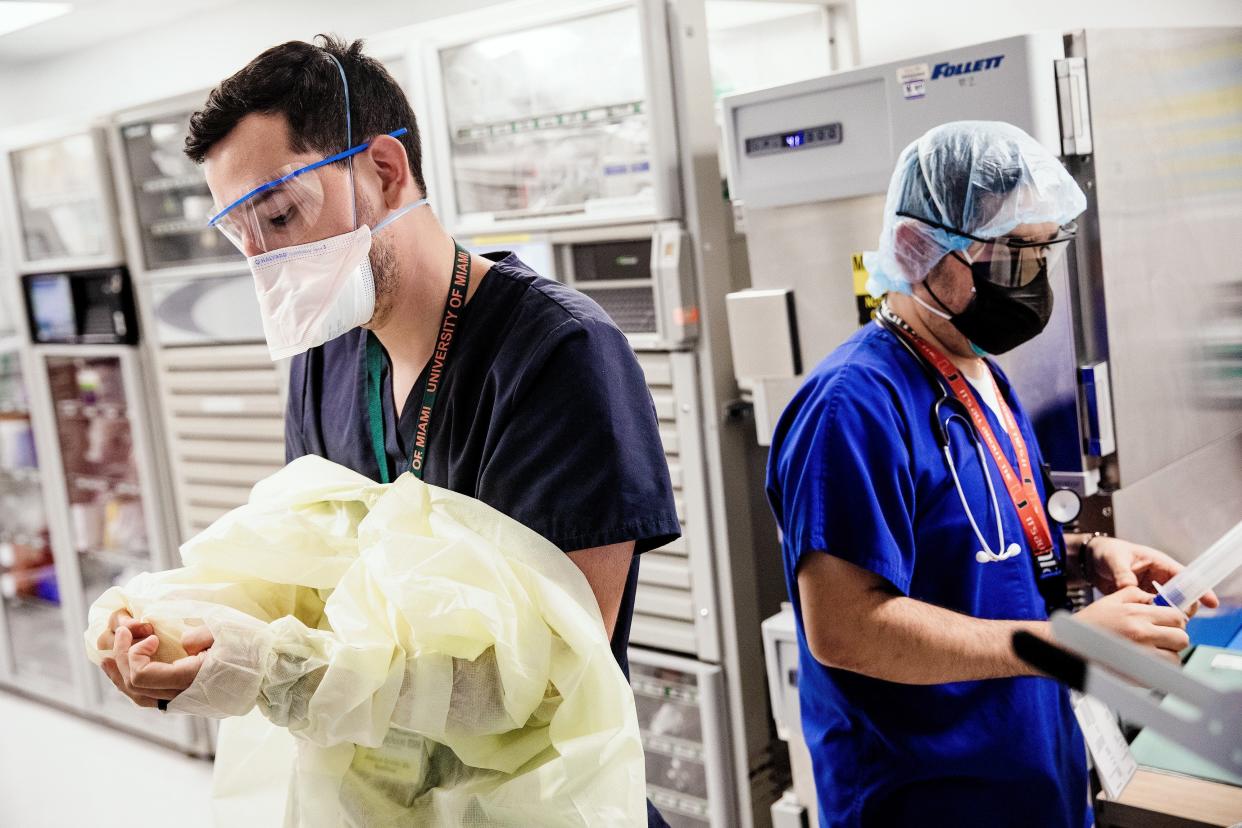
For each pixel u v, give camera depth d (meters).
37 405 4.96
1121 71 1.98
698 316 2.80
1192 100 2.18
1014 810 1.71
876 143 2.13
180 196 4.23
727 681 2.93
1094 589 1.96
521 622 1.27
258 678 1.23
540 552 1.33
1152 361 2.09
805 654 1.83
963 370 1.80
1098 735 1.81
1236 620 2.20
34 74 5.74
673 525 1.41
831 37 3.15
